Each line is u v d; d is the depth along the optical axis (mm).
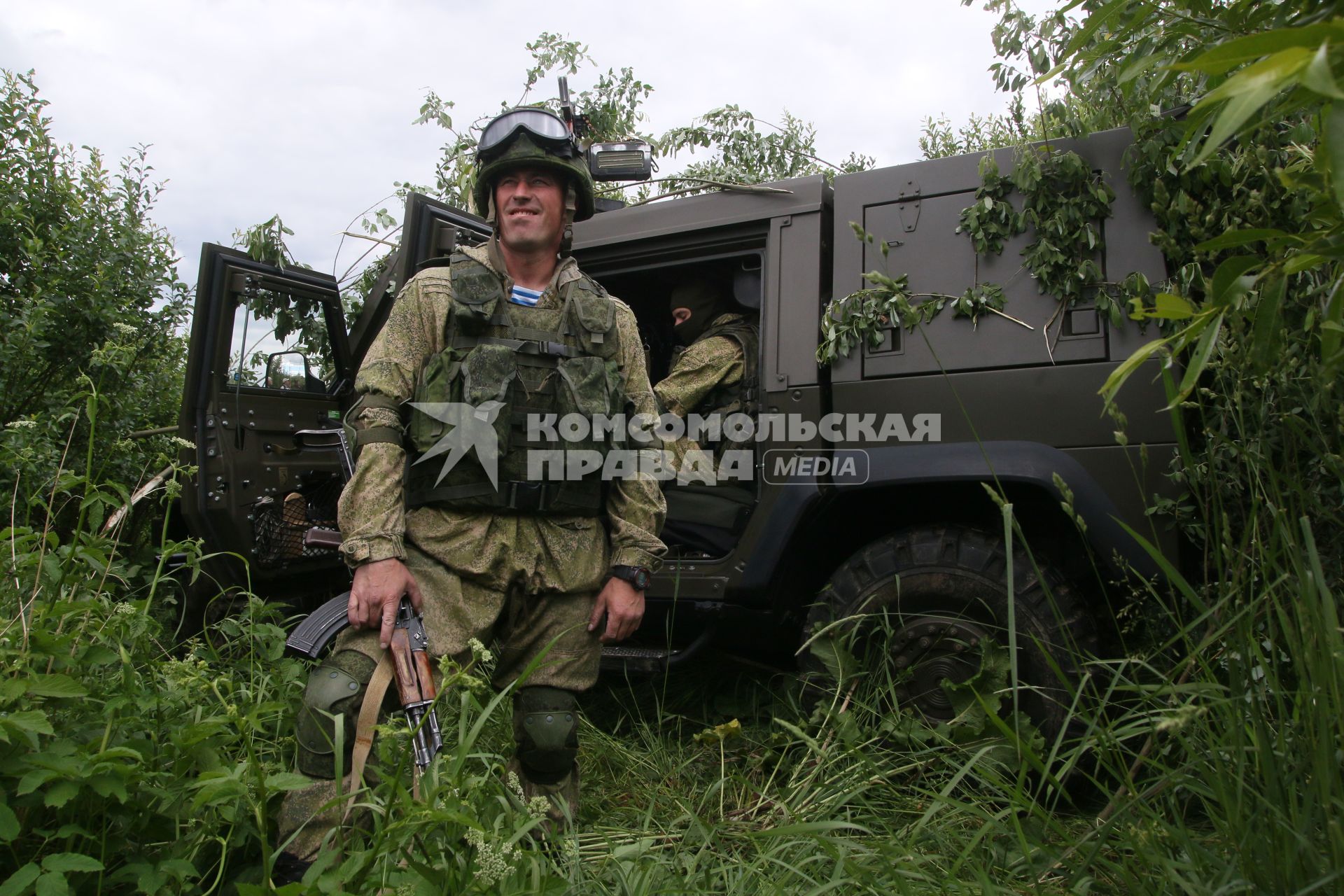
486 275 1731
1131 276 2012
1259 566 1453
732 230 2580
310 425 3289
